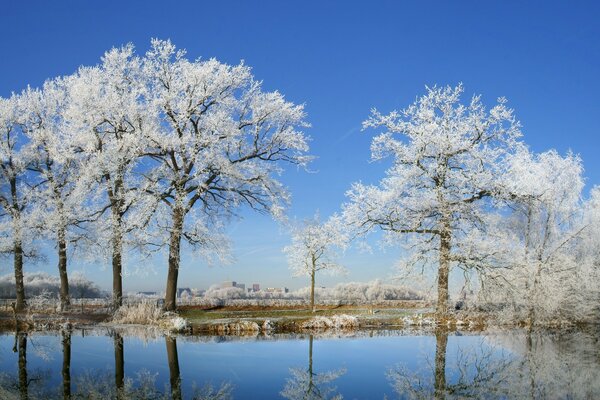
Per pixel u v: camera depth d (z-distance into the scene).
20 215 33.25
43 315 29.81
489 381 15.72
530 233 30.91
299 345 22.23
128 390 13.98
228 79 31.06
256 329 27.03
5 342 22.28
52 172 33.50
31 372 16.09
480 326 29.98
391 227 29.94
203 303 40.28
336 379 15.72
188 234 30.70
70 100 33.97
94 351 19.92
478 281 30.09
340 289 60.50
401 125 30.23
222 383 14.91
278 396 13.55
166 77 30.81
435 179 30.16
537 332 28.23
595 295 30.39
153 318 28.70
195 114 30.91
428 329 29.22
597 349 21.88
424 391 14.40
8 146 33.88
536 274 29.50
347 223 30.75
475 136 30.11
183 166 30.61
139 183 30.17
